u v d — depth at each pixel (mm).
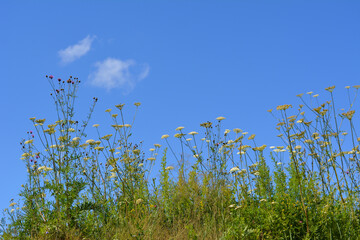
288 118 5406
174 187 6930
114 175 6918
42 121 6367
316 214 5371
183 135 7152
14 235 6086
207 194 6562
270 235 5242
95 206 6305
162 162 6844
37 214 6262
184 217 6391
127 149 7090
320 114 5668
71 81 6469
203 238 5602
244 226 5359
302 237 5133
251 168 6133
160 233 6031
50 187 5867
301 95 6031
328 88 5645
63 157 6184
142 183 6953
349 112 5406
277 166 5961
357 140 5633
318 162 5781
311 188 5555
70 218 6102
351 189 5465
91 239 5859
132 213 6465
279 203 5480
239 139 6125
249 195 6043
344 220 5230
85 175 6477
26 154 6484
